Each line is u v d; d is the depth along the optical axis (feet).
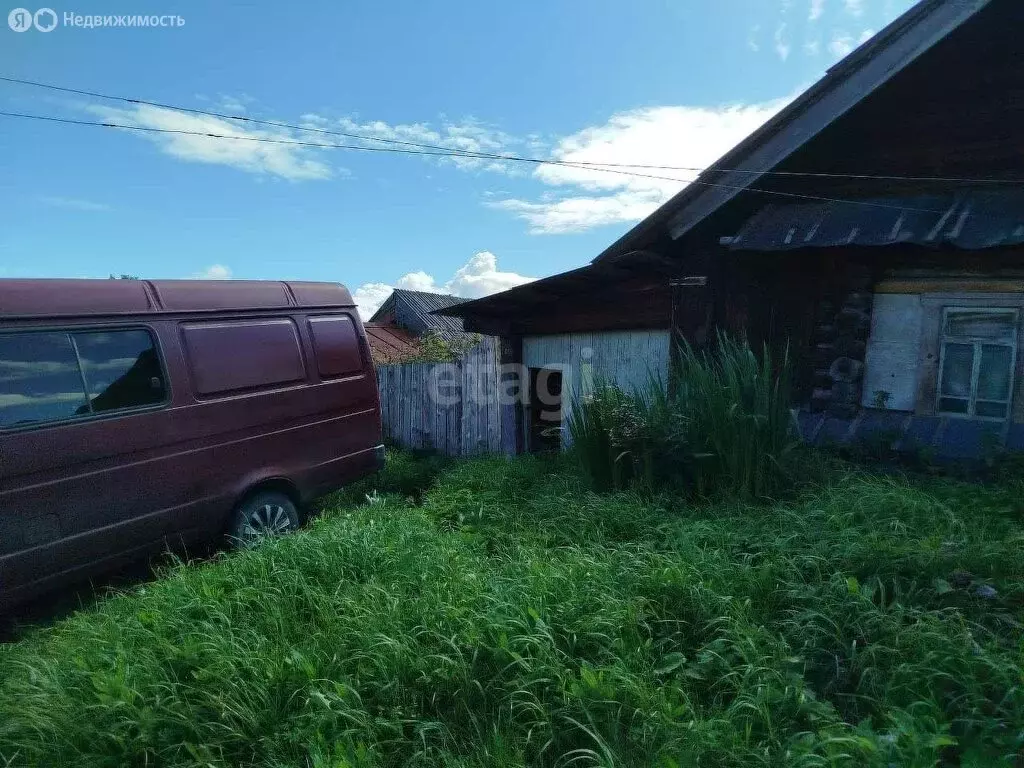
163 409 13.41
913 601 8.46
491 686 7.73
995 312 14.39
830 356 16.53
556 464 19.03
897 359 15.69
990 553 8.93
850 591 8.45
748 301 17.57
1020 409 14.08
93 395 12.39
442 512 15.85
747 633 8.02
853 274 16.19
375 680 7.98
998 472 12.94
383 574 11.11
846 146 15.83
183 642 8.82
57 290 12.27
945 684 6.88
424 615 8.93
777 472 13.50
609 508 13.08
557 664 7.66
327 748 6.88
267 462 15.51
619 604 8.83
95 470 12.23
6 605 10.90
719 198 16.29
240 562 11.79
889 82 14.94
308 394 16.71
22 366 11.44
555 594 9.10
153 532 13.14
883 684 7.11
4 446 10.98
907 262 15.44
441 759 6.91
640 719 7.00
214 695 7.75
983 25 13.76
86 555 12.05
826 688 7.43
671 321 19.22
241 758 7.22
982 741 6.08
